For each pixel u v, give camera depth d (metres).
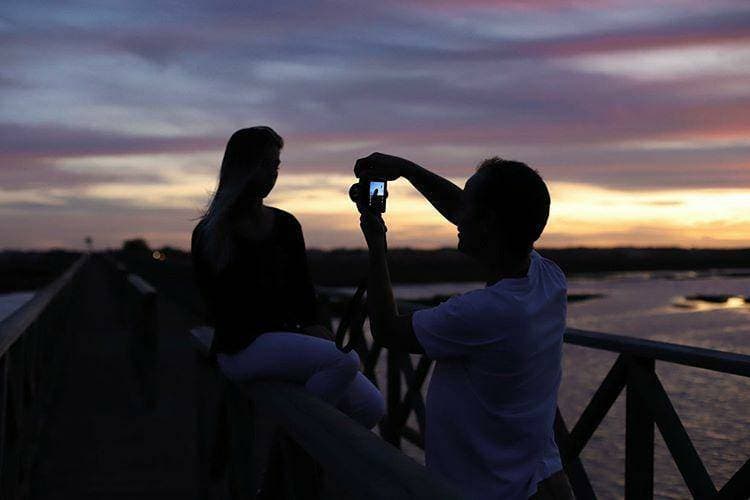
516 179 1.53
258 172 2.52
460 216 1.63
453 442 1.63
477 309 1.53
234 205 2.56
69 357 9.92
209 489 3.11
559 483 1.64
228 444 2.79
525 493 1.58
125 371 8.80
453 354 1.57
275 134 2.58
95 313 16.14
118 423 6.27
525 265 1.62
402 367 4.54
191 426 6.14
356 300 1.83
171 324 13.76
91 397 7.34
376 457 1.26
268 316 2.60
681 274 189.25
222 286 2.56
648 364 2.55
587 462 4.41
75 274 15.67
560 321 1.63
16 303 7.23
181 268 17.42
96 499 4.34
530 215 1.54
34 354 5.11
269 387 2.22
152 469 4.95
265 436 4.62
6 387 3.29
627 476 2.61
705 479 2.28
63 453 5.36
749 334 24.02
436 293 80.50
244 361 2.54
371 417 2.74
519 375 1.56
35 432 5.01
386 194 1.69
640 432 2.57
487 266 1.65
